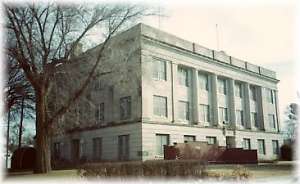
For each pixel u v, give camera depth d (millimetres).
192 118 43531
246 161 40031
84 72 28266
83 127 44438
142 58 35688
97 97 43344
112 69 28828
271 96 61062
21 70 28531
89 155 43094
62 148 48875
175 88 41125
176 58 42062
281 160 53312
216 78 48312
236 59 53188
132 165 17266
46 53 25797
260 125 57125
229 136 48438
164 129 38125
